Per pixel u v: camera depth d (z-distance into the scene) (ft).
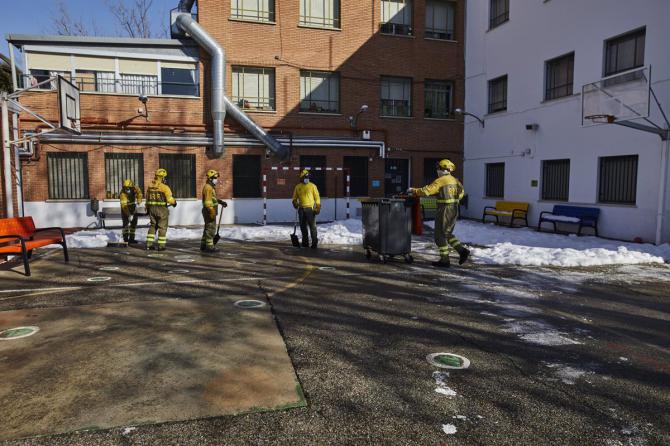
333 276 27.40
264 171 58.39
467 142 69.36
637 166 43.27
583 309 20.84
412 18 68.03
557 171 53.31
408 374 13.41
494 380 13.10
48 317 18.49
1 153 32.45
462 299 22.29
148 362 13.92
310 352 14.98
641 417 11.14
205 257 34.01
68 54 55.52
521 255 33.76
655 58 41.32
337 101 65.72
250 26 61.16
